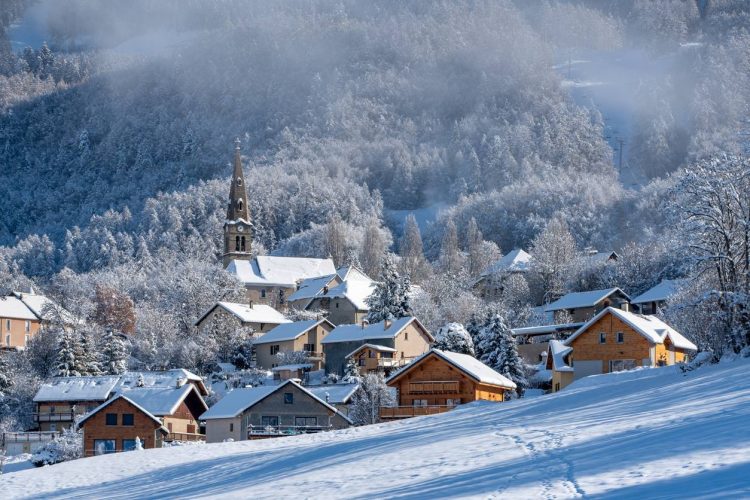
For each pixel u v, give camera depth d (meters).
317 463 52.88
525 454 41.00
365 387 123.62
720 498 25.48
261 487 45.44
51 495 62.09
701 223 86.88
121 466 72.31
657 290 177.38
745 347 79.56
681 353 121.62
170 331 196.88
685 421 42.31
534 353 165.62
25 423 150.25
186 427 127.25
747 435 35.62
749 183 87.75
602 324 118.94
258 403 120.94
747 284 84.62
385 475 41.66
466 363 113.69
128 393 128.00
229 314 194.50
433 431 60.62
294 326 183.88
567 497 28.89
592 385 88.56
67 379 150.25
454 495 32.41
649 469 31.70
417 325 165.75
